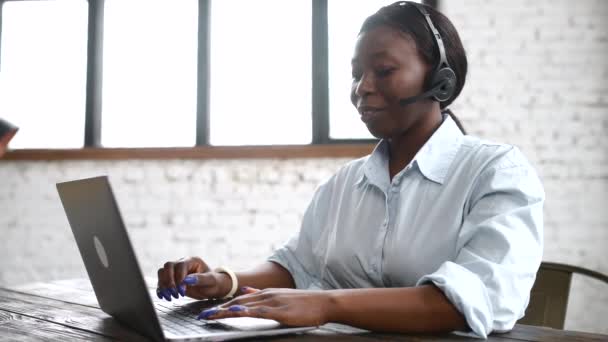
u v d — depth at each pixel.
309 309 0.91
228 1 4.08
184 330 0.92
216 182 3.97
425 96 1.19
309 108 3.97
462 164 1.20
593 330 3.45
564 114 3.58
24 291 1.55
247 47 4.05
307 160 3.86
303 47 3.99
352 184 1.40
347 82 3.93
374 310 0.92
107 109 4.21
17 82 4.34
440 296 0.94
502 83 3.64
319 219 1.49
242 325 0.96
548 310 1.54
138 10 4.20
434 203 1.19
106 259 0.93
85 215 0.95
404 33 1.19
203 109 4.04
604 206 3.52
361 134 3.92
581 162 3.55
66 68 4.30
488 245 1.03
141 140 4.18
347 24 3.94
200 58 4.06
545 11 3.62
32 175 4.19
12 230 4.18
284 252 1.49
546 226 3.56
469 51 3.67
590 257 3.51
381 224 1.25
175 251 3.98
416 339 0.92
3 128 1.20
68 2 4.31
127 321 1.02
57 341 0.94
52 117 4.30
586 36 3.57
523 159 1.17
